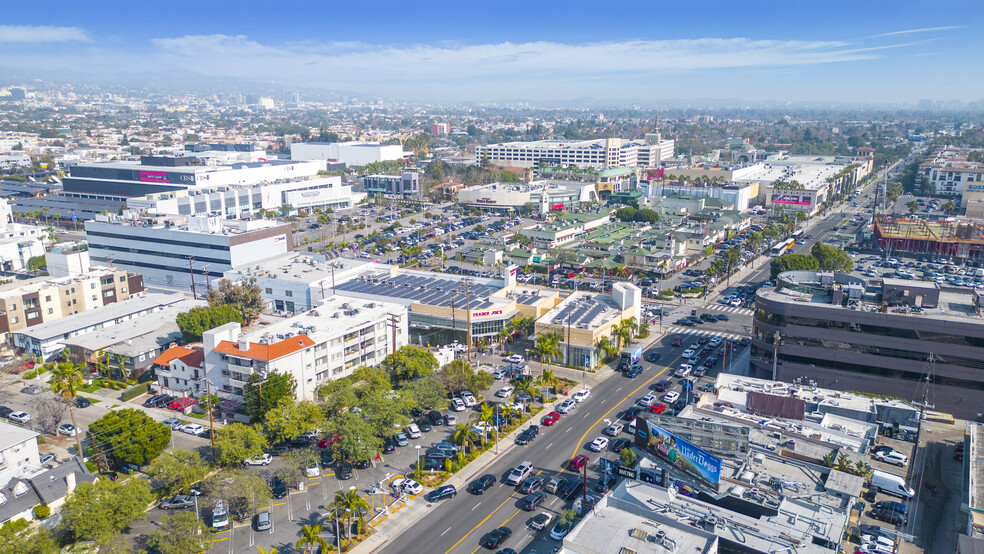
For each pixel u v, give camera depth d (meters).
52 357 163.88
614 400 143.25
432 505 103.81
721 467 86.62
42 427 129.12
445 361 158.38
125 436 112.38
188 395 142.88
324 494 107.06
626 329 169.88
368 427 114.19
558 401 142.62
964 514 99.38
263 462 115.19
